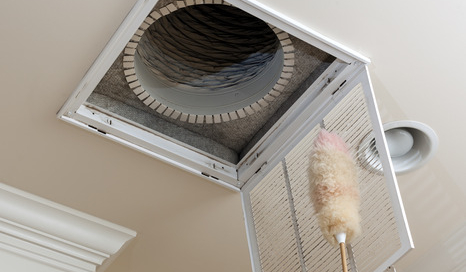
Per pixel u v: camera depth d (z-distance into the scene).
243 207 2.00
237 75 1.95
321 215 1.55
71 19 1.64
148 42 1.89
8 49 1.70
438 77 1.85
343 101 1.78
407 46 1.77
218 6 1.92
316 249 1.80
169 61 1.92
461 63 1.81
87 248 2.15
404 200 2.17
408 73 1.84
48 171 1.99
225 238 2.16
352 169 1.62
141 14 1.61
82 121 1.85
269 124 1.96
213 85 1.95
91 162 1.96
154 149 1.92
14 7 1.62
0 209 2.07
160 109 1.90
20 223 2.10
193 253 2.21
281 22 1.66
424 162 2.05
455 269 2.25
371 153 1.73
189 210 2.09
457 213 2.19
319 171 1.59
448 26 1.73
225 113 1.91
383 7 1.68
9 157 1.94
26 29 1.66
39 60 1.72
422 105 1.93
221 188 2.02
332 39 1.73
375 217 1.69
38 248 2.12
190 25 1.92
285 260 1.88
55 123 1.85
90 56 1.71
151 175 1.99
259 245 1.94
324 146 1.63
